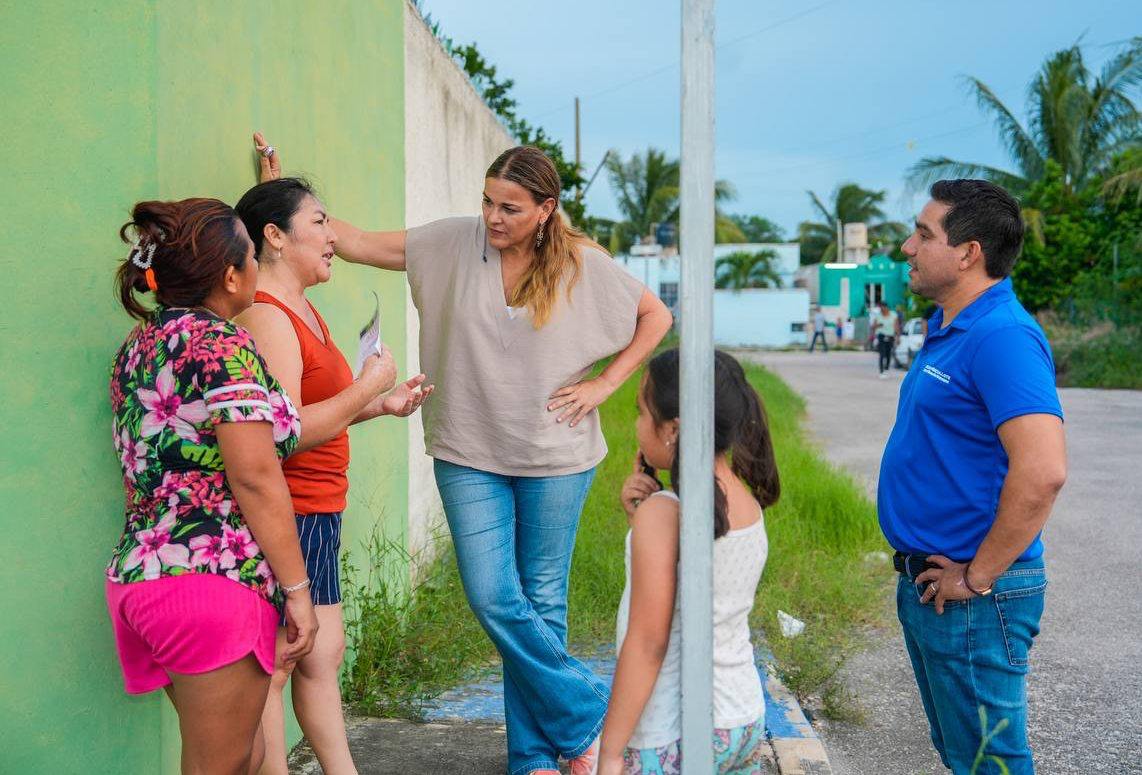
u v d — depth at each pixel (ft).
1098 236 82.43
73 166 7.89
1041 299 83.56
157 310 7.30
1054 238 82.69
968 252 8.32
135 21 8.24
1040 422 7.52
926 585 8.23
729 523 7.13
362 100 14.60
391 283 16.19
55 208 7.79
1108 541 23.36
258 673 7.17
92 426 8.14
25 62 7.61
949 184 8.57
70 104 7.86
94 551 8.20
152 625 6.84
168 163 8.71
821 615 17.49
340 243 10.96
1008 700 8.07
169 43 8.70
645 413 7.22
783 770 11.57
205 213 7.19
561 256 10.52
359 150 14.47
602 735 6.87
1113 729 13.25
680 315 6.15
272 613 7.21
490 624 10.71
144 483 6.99
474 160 26.23
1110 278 78.07
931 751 12.70
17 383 7.59
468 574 10.71
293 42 11.76
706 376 6.16
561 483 10.87
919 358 8.75
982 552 7.77
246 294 7.51
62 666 7.95
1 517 7.51
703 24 6.00
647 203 152.46
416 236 10.86
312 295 12.10
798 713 13.25
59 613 7.91
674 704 7.08
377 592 14.66
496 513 10.77
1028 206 87.45
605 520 21.74
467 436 10.68
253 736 7.41
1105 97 92.22
